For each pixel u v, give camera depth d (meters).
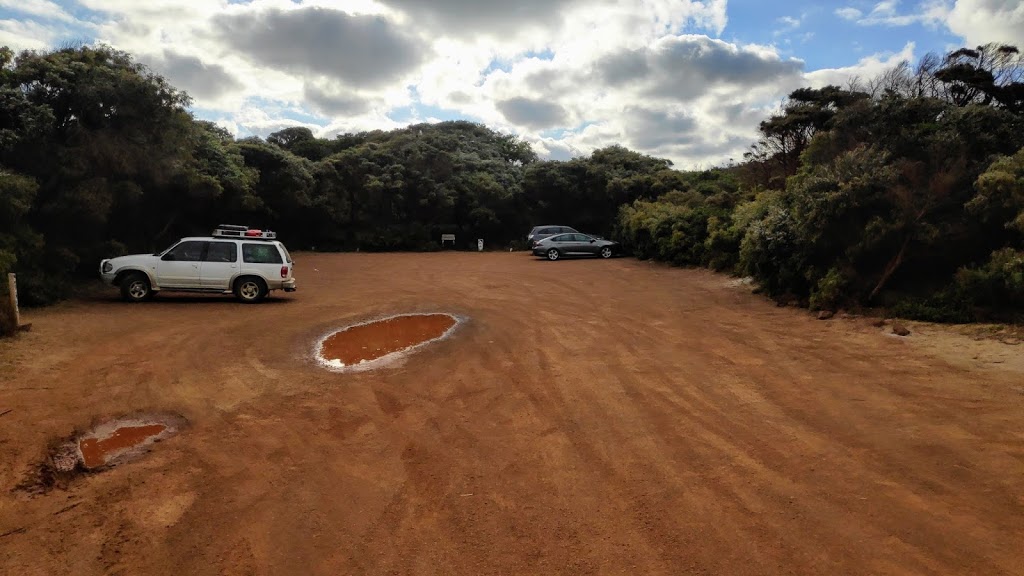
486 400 7.53
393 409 7.18
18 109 14.11
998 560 3.83
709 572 3.79
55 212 14.78
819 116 23.47
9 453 5.59
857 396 7.37
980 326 10.31
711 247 20.97
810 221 13.39
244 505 4.75
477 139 55.41
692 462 5.56
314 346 10.59
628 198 39.44
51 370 8.34
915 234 11.95
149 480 5.18
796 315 13.07
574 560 3.96
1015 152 12.77
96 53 16.14
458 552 4.08
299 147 47.75
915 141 13.62
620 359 9.59
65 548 4.09
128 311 13.41
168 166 17.59
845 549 4.02
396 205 40.50
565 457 5.72
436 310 14.65
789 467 5.39
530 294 17.50
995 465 5.26
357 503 4.81
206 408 7.10
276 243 15.69
